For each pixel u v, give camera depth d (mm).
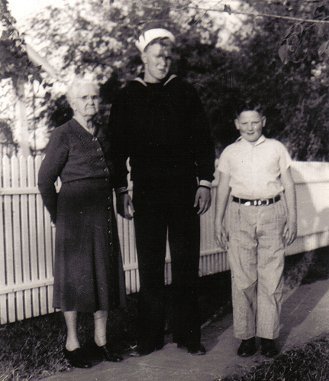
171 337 5078
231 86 10047
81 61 8117
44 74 7516
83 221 4152
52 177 4156
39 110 7523
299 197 9430
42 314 5566
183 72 9555
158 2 5332
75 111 4266
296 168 9367
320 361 4359
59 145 4137
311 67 10328
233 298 4609
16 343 4641
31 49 7262
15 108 7180
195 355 4570
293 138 11078
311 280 7551
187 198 4582
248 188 4543
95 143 4238
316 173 9797
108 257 4242
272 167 4547
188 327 4609
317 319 5672
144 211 4582
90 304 4133
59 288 4184
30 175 5441
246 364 4336
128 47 8398
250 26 10008
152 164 4547
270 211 4523
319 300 6480
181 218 4586
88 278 4137
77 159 4164
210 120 9836
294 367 4227
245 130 4562
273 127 10773
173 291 4688
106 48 8305
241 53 10133
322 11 4531
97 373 4129
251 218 4539
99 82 8352
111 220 4305
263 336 4523
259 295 4578
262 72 10344
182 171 4566
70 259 4145
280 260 4551
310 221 9688
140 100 4562
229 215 4672
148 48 4500
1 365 4148
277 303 4555
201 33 9570
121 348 4738
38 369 4133
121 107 4602
